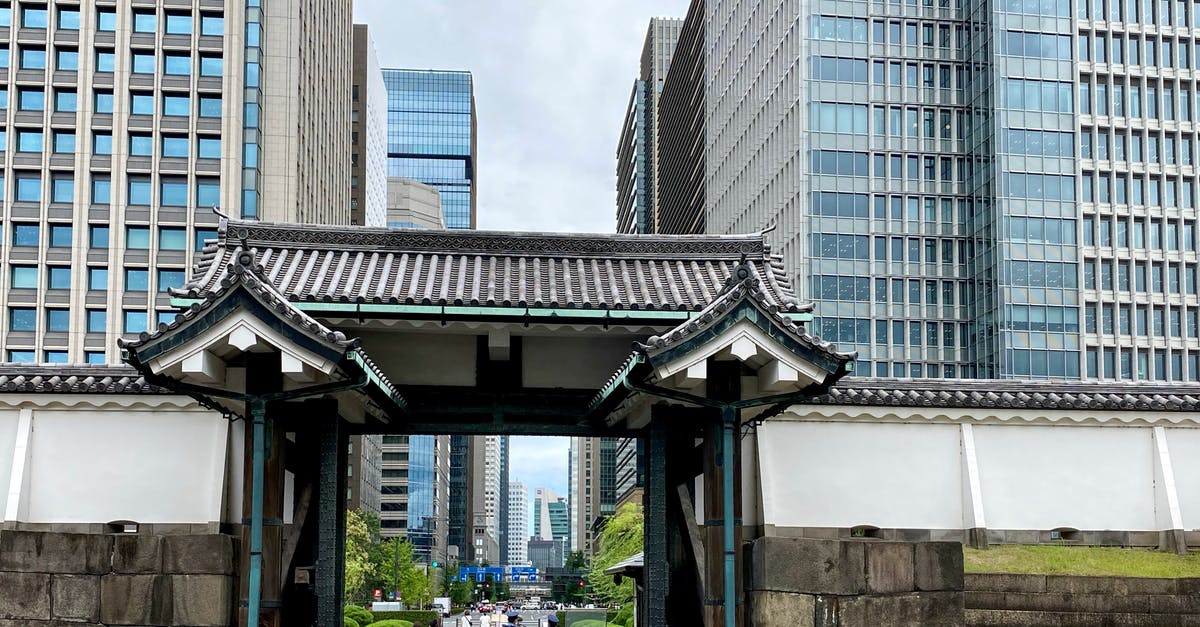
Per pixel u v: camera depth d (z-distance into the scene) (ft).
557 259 55.16
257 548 42.52
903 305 265.54
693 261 56.08
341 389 42.91
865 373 261.85
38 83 232.32
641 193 608.60
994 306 257.96
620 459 560.20
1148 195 266.36
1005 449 58.18
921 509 56.70
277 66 247.29
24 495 52.85
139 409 54.39
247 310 40.40
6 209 228.84
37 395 53.83
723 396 43.78
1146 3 271.90
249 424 44.06
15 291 227.40
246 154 237.86
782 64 283.79
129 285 230.68
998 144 260.83
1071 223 261.03
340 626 51.67
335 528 48.06
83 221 229.66
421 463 556.51
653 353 40.91
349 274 51.65
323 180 292.20
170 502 53.47
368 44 464.24
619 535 264.52
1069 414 58.18
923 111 273.13
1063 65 264.93
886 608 41.75
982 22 268.82
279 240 54.54
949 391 57.52
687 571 49.26
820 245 263.49
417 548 547.90
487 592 608.19
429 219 640.58
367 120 458.09
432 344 53.21
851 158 267.39
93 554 44.27
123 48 233.76
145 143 233.76
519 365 53.93
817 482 55.93
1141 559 56.49
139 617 43.80
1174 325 263.70
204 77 235.61
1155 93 270.87
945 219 270.26
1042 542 57.26
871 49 271.49
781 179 281.95
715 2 362.33
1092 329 259.80
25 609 43.96
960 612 42.50
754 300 41.50
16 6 232.53
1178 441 59.21
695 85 405.18
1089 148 266.36
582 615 181.16
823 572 41.83
